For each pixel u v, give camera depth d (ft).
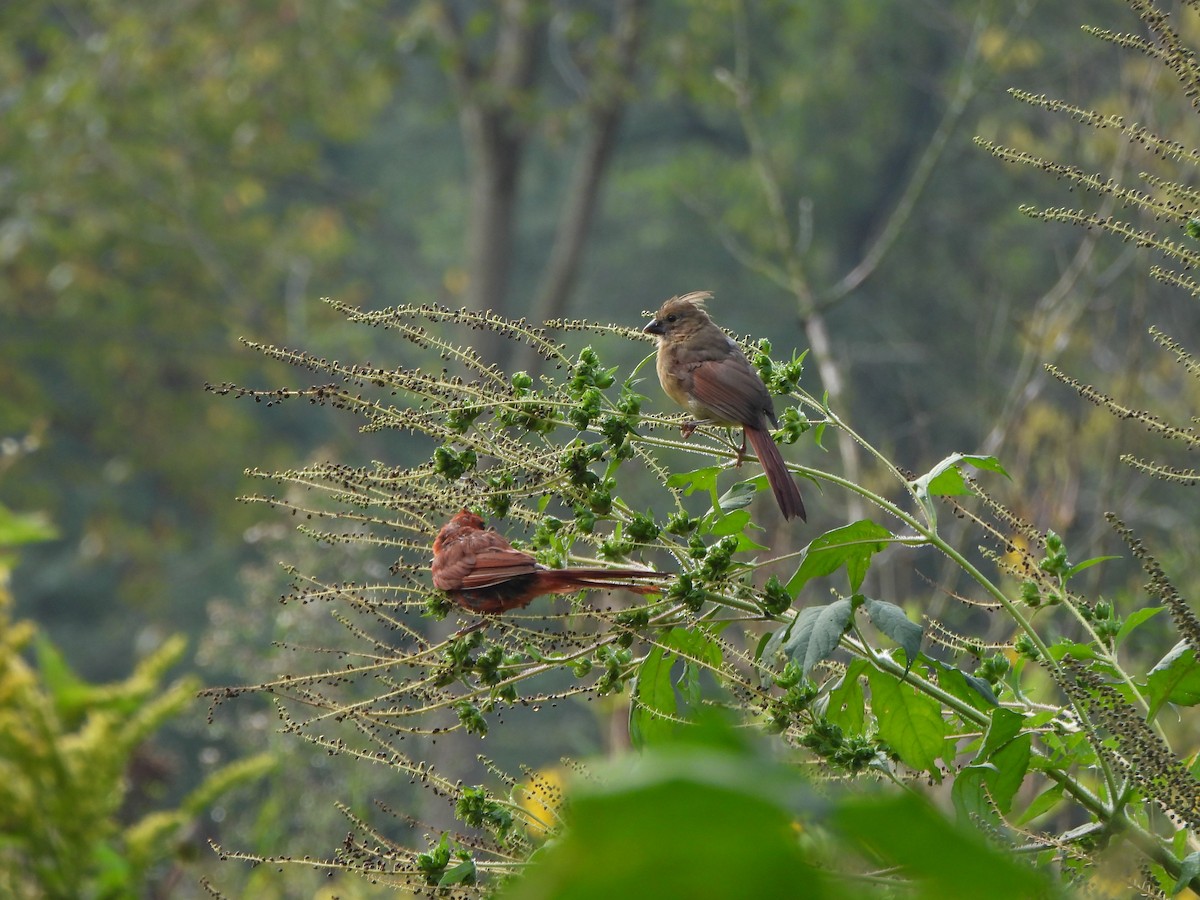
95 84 98.73
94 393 118.21
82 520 124.16
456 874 14.62
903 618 14.75
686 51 93.40
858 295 114.42
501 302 98.84
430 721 32.58
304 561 47.29
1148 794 14.97
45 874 23.67
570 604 17.71
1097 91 61.77
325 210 116.16
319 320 113.70
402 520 17.79
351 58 103.04
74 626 119.75
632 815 3.51
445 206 139.33
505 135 97.96
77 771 23.80
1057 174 16.44
